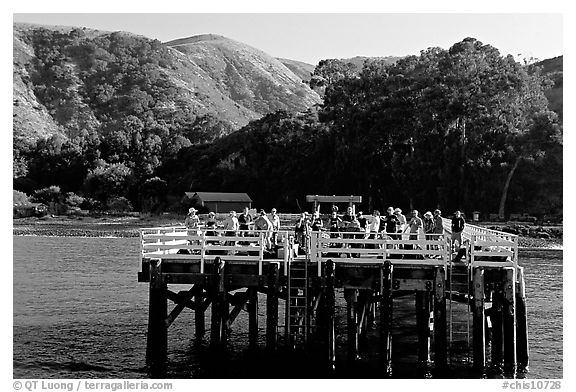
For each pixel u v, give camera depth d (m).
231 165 129.12
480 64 102.12
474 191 97.12
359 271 26.36
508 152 97.00
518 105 99.56
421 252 25.88
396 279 25.97
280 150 123.56
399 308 40.12
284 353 26.92
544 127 96.75
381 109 106.12
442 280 25.50
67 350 30.98
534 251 76.44
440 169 97.94
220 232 28.52
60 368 28.31
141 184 133.88
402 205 101.62
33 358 29.69
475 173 96.56
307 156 116.88
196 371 27.16
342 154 107.38
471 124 98.50
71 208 123.94
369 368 27.20
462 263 26.50
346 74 154.25
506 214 98.12
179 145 151.25
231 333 33.00
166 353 27.28
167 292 28.16
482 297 25.17
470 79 100.25
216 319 26.59
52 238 92.00
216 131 174.25
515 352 25.75
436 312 25.47
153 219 113.44
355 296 27.25
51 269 59.06
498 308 26.34
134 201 132.25
